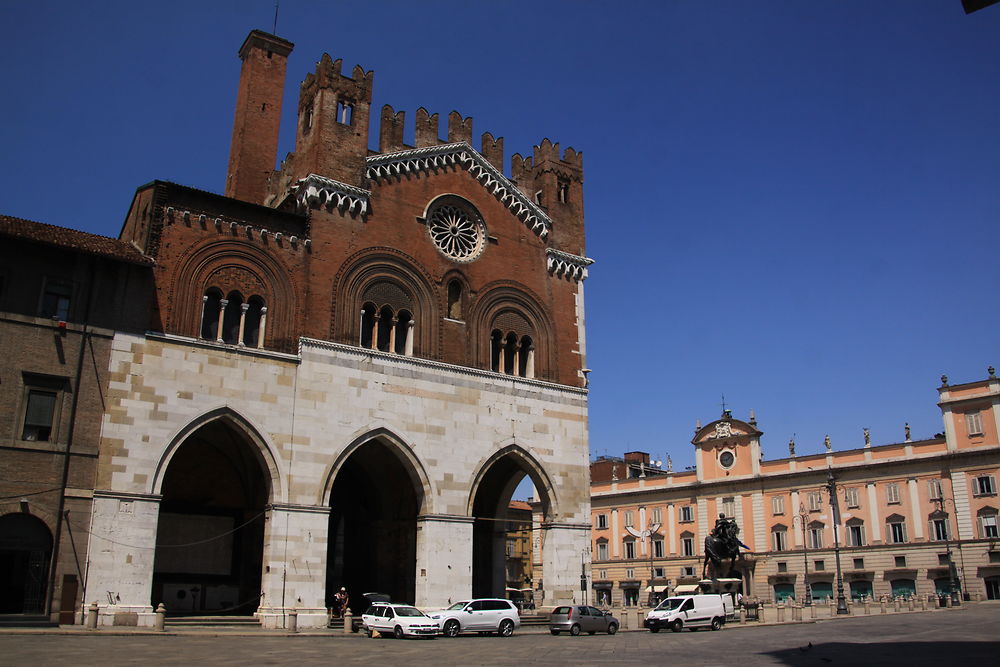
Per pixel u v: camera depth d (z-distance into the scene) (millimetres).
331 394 48406
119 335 42969
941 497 94562
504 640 41562
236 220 48031
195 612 49000
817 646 36156
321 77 53188
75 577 39406
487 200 59094
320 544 46156
